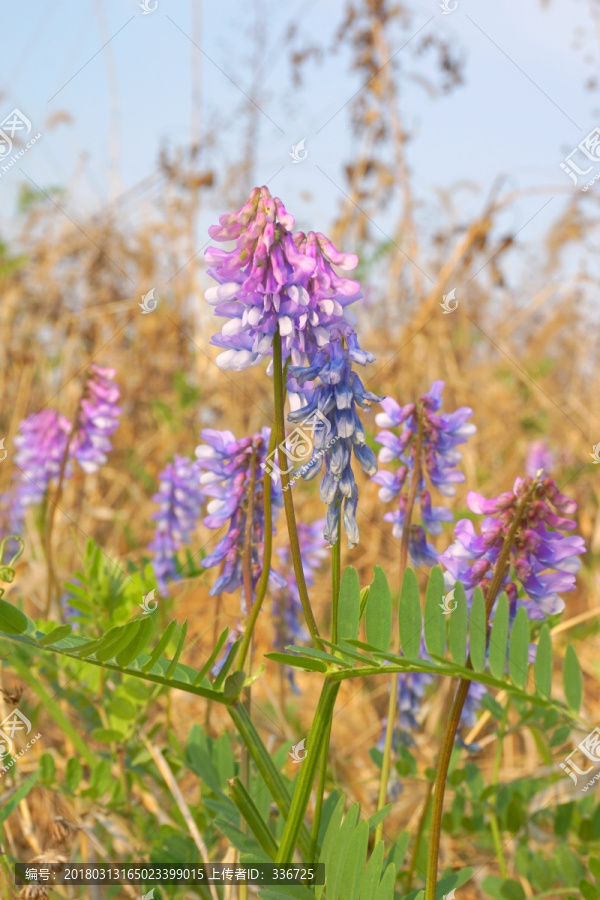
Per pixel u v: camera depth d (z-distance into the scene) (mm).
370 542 894
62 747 683
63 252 1187
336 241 1158
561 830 571
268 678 753
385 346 1092
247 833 519
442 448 528
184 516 698
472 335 1232
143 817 595
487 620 471
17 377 1099
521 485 476
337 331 472
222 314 469
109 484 1154
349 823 478
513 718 604
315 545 672
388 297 1171
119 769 586
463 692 463
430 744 665
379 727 744
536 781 603
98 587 604
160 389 1196
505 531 477
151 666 465
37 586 771
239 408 1097
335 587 476
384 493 536
